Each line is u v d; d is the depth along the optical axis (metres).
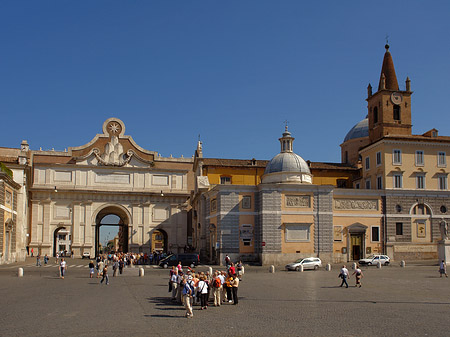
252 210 67.12
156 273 55.22
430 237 71.06
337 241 67.75
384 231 69.62
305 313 26.20
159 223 94.50
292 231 65.62
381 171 71.62
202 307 27.97
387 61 78.88
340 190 68.88
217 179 82.25
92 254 90.31
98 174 92.56
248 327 22.17
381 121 75.69
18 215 73.00
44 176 90.06
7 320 23.64
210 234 72.31
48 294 34.69
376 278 46.84
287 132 73.31
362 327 22.11
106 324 22.69
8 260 65.00
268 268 59.69
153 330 21.38
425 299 31.89
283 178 68.69
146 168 94.56
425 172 71.88
